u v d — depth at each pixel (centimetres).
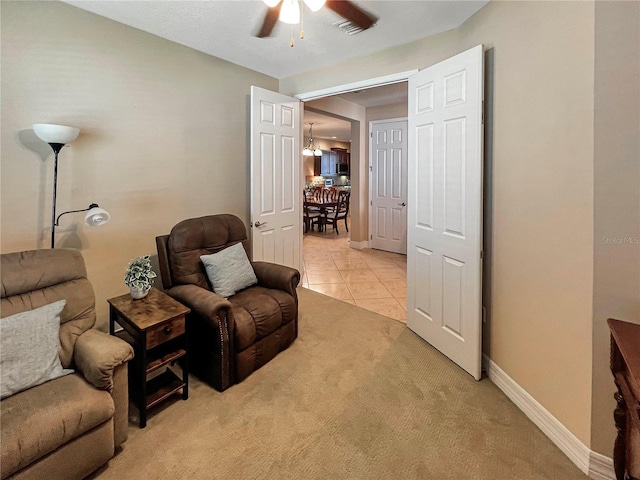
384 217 630
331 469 158
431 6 230
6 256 173
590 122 148
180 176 304
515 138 200
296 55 322
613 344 134
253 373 237
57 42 224
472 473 156
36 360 152
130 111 265
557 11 165
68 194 236
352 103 585
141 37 268
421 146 274
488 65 224
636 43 135
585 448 157
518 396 202
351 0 224
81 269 195
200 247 267
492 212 226
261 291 271
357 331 304
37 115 219
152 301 215
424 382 228
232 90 344
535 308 187
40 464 131
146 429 182
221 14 242
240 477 153
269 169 359
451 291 250
